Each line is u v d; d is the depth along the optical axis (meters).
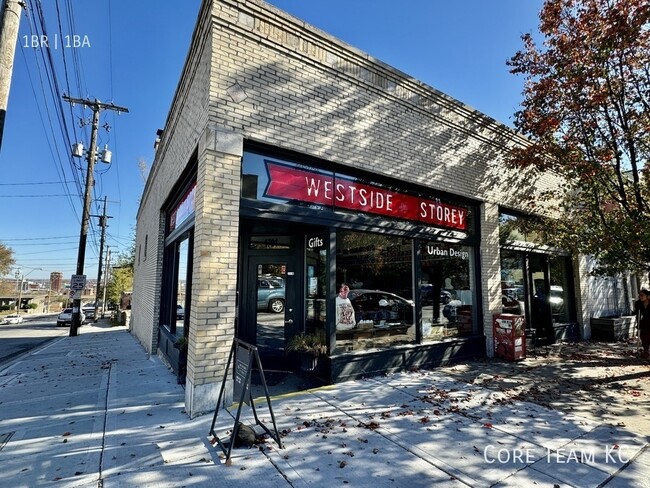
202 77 5.51
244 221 6.55
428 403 4.99
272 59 5.62
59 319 30.52
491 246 8.52
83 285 18.55
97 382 6.59
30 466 3.33
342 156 6.23
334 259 6.12
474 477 3.14
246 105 5.28
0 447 3.75
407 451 3.61
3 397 5.81
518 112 8.13
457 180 8.04
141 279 13.42
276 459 3.44
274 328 6.90
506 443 3.80
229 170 5.04
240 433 3.74
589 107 7.14
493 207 8.73
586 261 11.30
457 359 7.51
